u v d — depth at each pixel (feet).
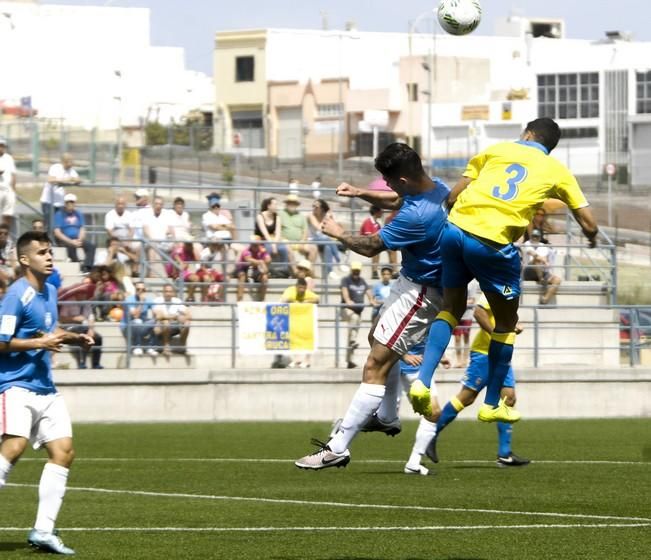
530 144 54.49
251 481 86.74
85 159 253.85
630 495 77.82
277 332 143.74
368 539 60.44
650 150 428.15
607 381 149.79
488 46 544.62
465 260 52.95
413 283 59.16
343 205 245.86
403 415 148.36
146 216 164.86
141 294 148.77
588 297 175.32
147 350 145.07
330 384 142.61
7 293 57.21
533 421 143.64
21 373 57.31
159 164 378.73
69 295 143.64
